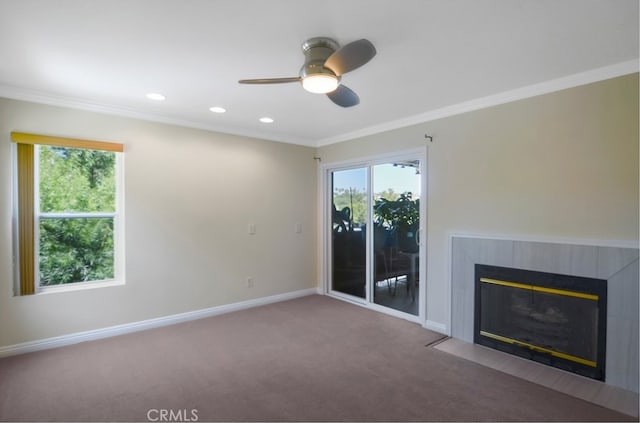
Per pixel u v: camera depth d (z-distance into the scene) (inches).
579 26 76.4
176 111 141.7
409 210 156.5
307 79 82.3
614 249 97.6
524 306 116.4
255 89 116.6
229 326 147.6
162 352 120.3
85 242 133.8
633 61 94.0
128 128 139.9
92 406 87.3
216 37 81.9
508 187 120.5
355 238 187.2
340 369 108.3
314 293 203.6
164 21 74.9
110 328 135.4
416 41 83.4
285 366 110.2
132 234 140.9
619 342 96.7
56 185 127.7
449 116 137.3
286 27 77.3
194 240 157.4
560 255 107.9
